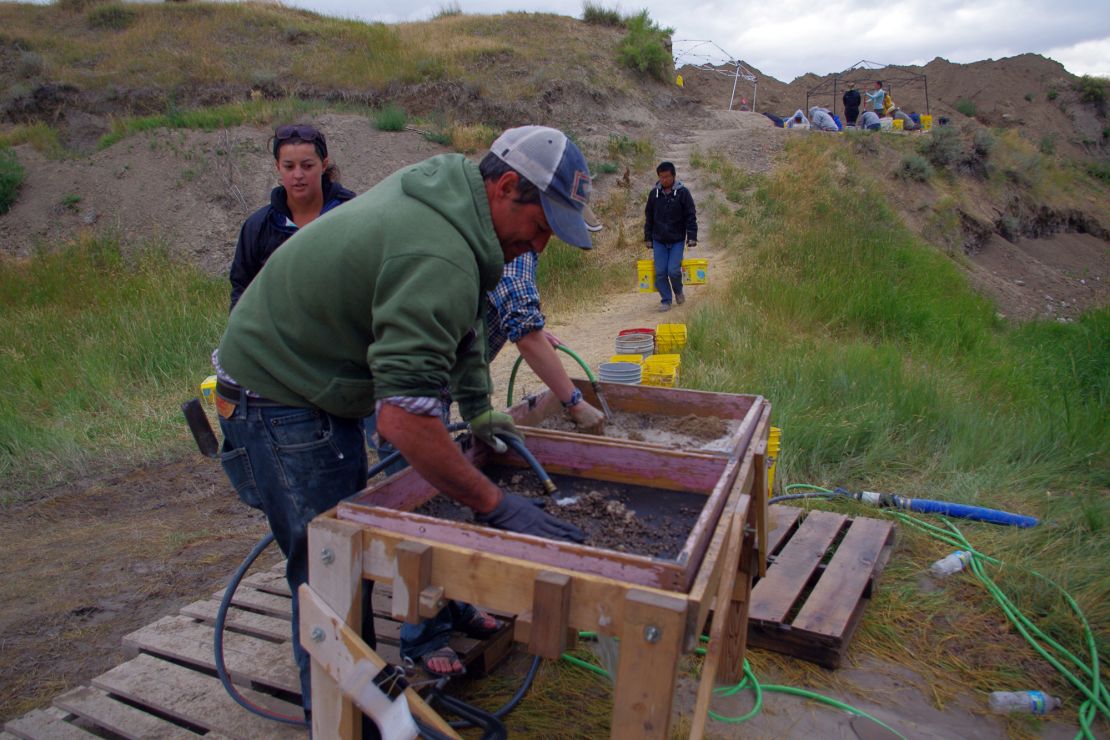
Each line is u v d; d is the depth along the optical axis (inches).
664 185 399.9
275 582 143.0
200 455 233.6
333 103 751.7
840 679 118.7
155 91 743.1
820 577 137.4
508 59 845.2
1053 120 1595.7
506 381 299.7
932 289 473.7
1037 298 804.6
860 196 684.1
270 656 119.6
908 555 152.6
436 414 73.4
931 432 206.4
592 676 118.1
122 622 145.4
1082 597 132.0
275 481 89.8
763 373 250.8
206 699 112.0
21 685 126.4
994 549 150.8
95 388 271.1
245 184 591.8
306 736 103.2
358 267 76.6
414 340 71.6
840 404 225.1
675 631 61.7
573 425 125.4
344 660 75.1
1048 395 271.1
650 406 131.4
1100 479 181.9
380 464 102.0
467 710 96.3
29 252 532.4
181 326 319.3
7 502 203.0
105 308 388.8
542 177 77.3
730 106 1203.2
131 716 110.1
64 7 921.5
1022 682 117.4
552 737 105.8
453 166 79.0
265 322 83.8
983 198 946.1
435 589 72.7
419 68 781.9
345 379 84.6
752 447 100.6
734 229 570.3
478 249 77.2
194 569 165.3
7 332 343.6
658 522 89.8
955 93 1642.5
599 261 547.2
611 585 65.7
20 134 663.8
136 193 579.2
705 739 105.3
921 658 123.6
